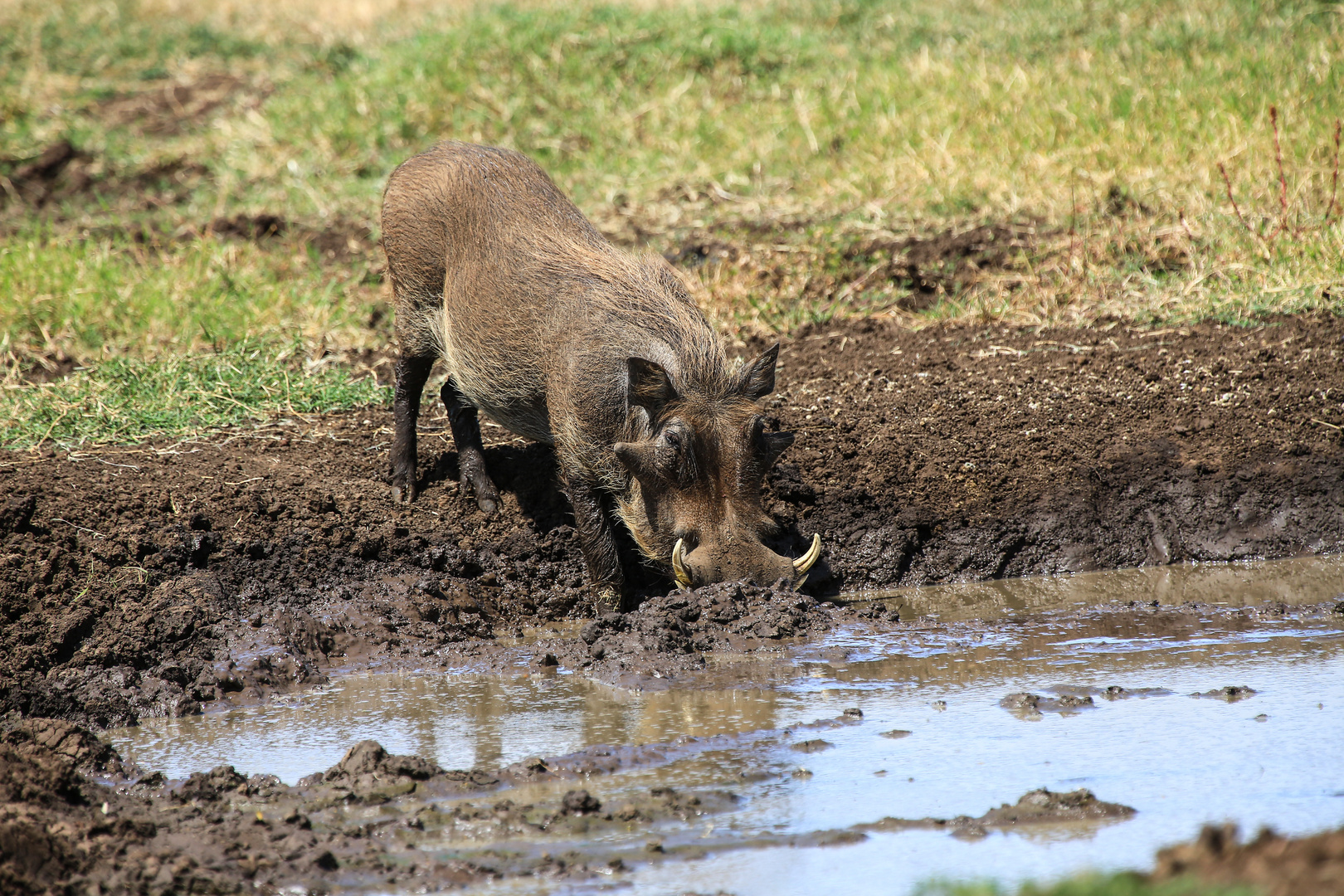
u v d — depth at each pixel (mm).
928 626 11664
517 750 8836
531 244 12281
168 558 11891
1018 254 19656
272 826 7539
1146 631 11273
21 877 6531
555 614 12594
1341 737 8430
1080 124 23469
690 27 29984
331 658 11281
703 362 11086
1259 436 14164
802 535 13414
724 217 22297
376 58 31047
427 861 7086
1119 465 13977
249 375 16656
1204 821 7172
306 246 22672
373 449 14695
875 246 20469
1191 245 19000
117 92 33250
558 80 28438
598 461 11602
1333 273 17312
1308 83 23344
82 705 10102
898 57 29047
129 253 22094
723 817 7594
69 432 14852
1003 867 6680
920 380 15867
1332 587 12359
